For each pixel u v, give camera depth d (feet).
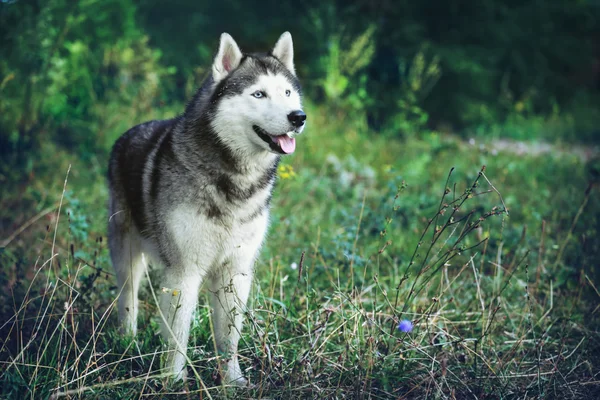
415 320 11.64
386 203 19.84
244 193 11.76
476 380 11.19
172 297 11.59
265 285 14.66
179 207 11.47
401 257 17.15
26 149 22.74
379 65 43.75
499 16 51.65
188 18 41.24
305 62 42.83
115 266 13.56
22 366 10.66
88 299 12.87
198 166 11.53
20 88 24.94
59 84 27.12
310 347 11.18
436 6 48.60
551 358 11.82
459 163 30.04
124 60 30.30
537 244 17.57
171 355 11.41
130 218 13.15
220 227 11.63
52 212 18.95
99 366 11.08
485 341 12.36
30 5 26.02
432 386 11.09
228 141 11.64
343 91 38.68
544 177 28.09
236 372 11.62
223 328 12.26
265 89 11.79
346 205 22.53
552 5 54.44
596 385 11.43
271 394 10.53
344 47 41.78
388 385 10.43
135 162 12.95
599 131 48.62
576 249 17.39
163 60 37.81
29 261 15.70
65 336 11.39
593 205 21.42
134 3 36.27
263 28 42.93
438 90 45.11
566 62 55.42
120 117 27.43
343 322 11.84
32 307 12.46
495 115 47.65
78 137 26.13
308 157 28.30
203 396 10.57
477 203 20.86
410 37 44.96
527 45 53.01
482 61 47.80
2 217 18.80
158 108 29.40
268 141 11.65
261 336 11.44
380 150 32.04
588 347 12.71
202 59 35.76
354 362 11.10
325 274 15.74
